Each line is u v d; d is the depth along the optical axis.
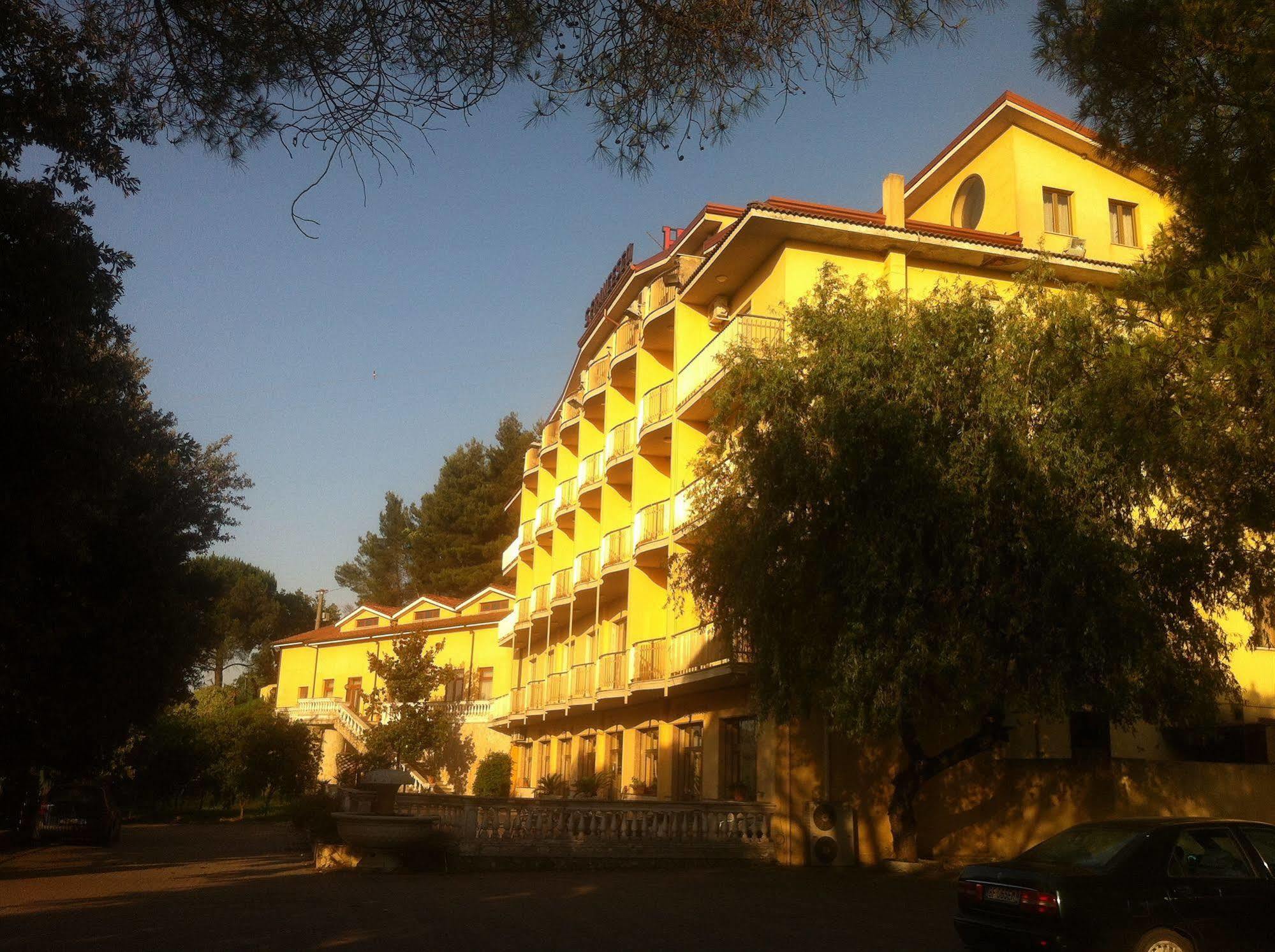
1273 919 8.66
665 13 8.34
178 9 8.23
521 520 42.19
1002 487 15.05
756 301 24.02
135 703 20.56
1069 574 14.60
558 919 12.15
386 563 69.75
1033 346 15.88
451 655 45.38
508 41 8.09
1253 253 10.05
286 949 9.93
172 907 13.12
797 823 20.09
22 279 11.47
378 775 19.03
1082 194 26.33
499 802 18.94
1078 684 15.31
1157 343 10.81
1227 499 10.89
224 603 71.06
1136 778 21.28
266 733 41.88
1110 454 14.91
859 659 14.91
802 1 8.30
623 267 32.59
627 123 8.66
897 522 14.96
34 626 17.56
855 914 12.83
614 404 31.66
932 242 22.36
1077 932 8.14
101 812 26.14
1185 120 10.73
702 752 24.77
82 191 11.82
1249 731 22.12
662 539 25.33
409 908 13.05
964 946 10.43
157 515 19.42
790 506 16.17
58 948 9.90
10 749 20.00
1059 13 11.41
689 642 23.33
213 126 8.70
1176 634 16.00
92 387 13.22
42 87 10.55
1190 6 10.30
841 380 15.86
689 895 14.66
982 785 20.81
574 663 34.28
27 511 12.85
